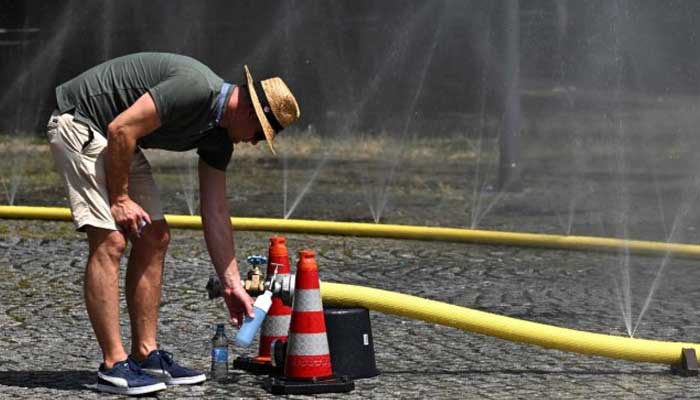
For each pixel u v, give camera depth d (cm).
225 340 1340
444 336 1592
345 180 3472
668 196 3222
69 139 1252
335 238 2444
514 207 2983
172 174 3544
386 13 5322
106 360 1280
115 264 1270
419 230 2431
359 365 1355
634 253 2305
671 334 1627
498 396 1278
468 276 2053
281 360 1347
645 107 5288
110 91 1257
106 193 1262
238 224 2500
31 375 1348
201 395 1270
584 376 1380
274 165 3812
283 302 1332
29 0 5153
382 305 1379
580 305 1819
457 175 3647
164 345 1518
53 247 2236
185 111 1242
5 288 1859
